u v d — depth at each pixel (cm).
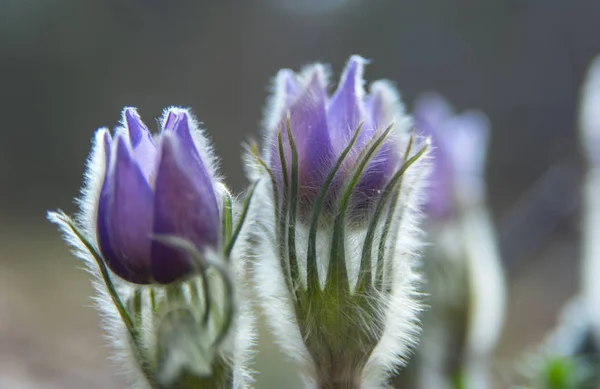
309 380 34
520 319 84
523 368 44
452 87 162
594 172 43
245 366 33
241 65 177
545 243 98
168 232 31
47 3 172
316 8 176
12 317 88
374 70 168
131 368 32
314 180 33
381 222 33
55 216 32
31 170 168
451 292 42
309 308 33
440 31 164
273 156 33
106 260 32
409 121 34
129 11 177
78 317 90
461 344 42
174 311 32
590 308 43
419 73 165
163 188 31
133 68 176
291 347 34
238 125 173
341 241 33
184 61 177
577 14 153
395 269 33
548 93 154
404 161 33
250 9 177
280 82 34
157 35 178
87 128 173
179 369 31
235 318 32
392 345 34
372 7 171
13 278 108
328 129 33
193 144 32
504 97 157
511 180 149
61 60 174
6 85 171
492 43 159
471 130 45
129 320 32
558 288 92
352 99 33
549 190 65
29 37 173
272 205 34
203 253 31
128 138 32
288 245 33
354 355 33
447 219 43
